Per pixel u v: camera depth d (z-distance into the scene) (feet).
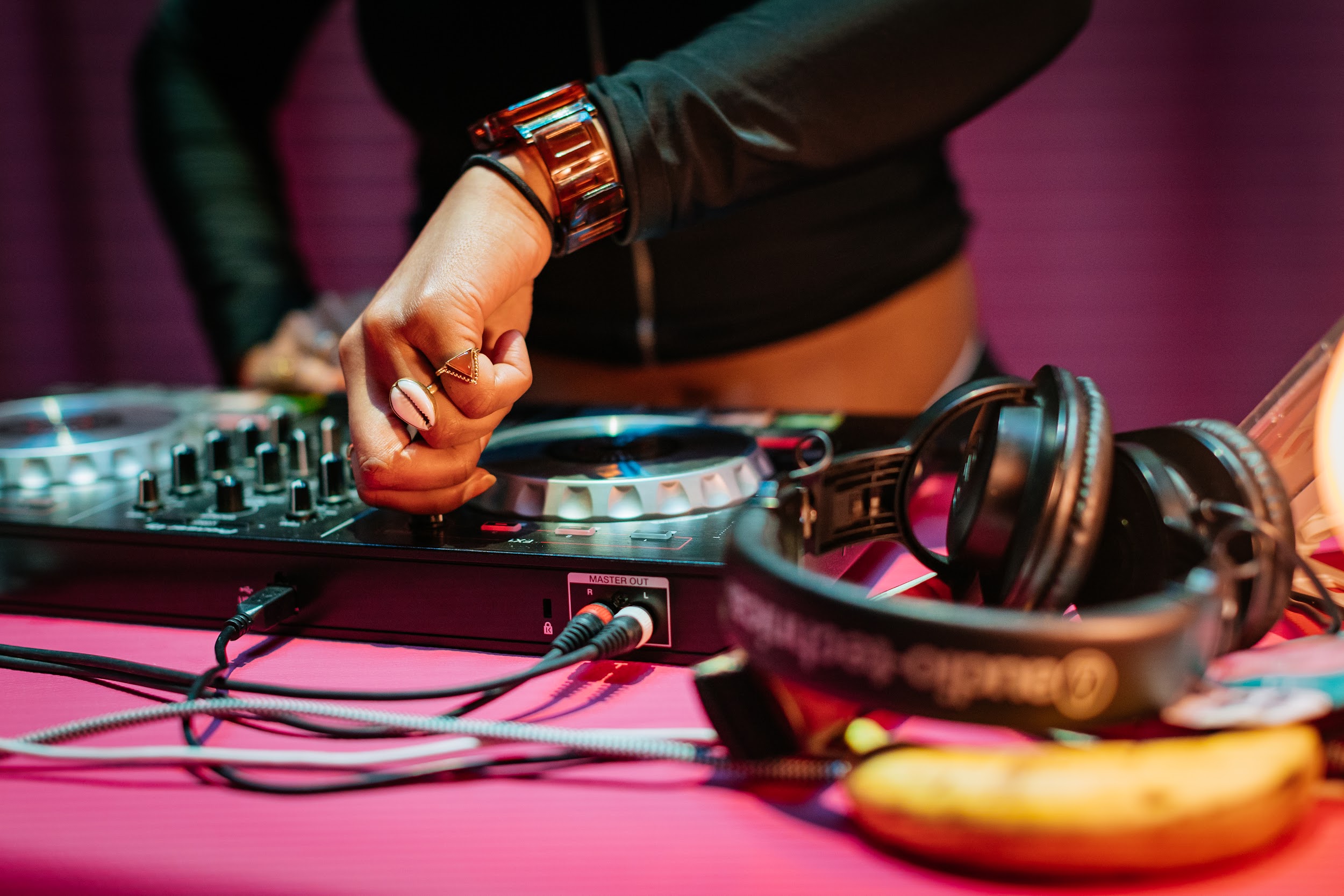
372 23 3.70
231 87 4.80
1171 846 1.22
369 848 1.42
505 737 1.57
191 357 11.90
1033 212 10.60
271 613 2.16
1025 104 10.36
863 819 1.40
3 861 1.42
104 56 11.17
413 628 2.19
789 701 1.51
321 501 2.47
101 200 11.54
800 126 2.35
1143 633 1.26
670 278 3.76
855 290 3.93
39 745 1.68
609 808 1.51
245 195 4.68
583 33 3.39
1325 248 10.30
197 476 2.59
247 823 1.49
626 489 2.24
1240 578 1.56
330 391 3.84
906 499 1.87
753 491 2.36
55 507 2.50
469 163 2.22
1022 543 1.55
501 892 1.31
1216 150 10.23
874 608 1.31
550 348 3.95
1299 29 9.86
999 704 1.28
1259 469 1.65
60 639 2.28
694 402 3.99
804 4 2.39
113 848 1.43
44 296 11.80
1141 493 1.63
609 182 2.23
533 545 2.12
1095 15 10.08
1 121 11.35
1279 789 1.25
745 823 1.46
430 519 2.25
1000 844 1.24
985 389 1.76
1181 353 10.73
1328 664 1.53
